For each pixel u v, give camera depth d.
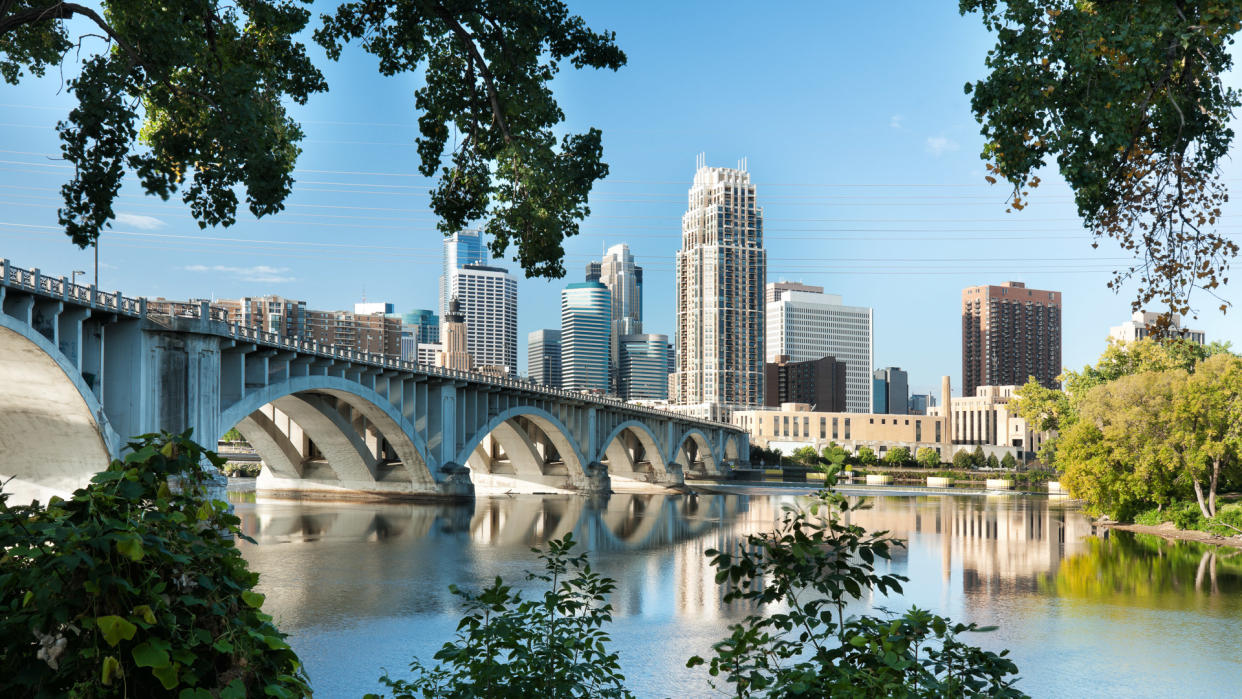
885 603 41.59
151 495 4.98
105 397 52.72
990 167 13.59
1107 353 116.69
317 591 45.34
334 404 93.50
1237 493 89.00
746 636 7.95
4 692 4.39
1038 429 144.50
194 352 55.38
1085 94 12.45
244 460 161.75
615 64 17.23
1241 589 46.94
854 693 6.73
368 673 30.38
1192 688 29.22
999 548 64.88
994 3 13.07
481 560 56.69
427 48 17.95
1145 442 76.88
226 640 4.78
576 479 126.69
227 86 16.17
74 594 4.48
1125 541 69.38
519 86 16.89
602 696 8.88
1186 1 11.80
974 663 7.47
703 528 81.50
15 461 54.25
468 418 99.81
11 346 42.94
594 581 10.09
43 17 14.75
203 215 17.58
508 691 8.50
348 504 96.12
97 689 4.40
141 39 15.41
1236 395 72.75
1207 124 13.44
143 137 20.52
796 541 7.99
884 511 101.81
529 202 17.03
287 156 21.53
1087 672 30.92
